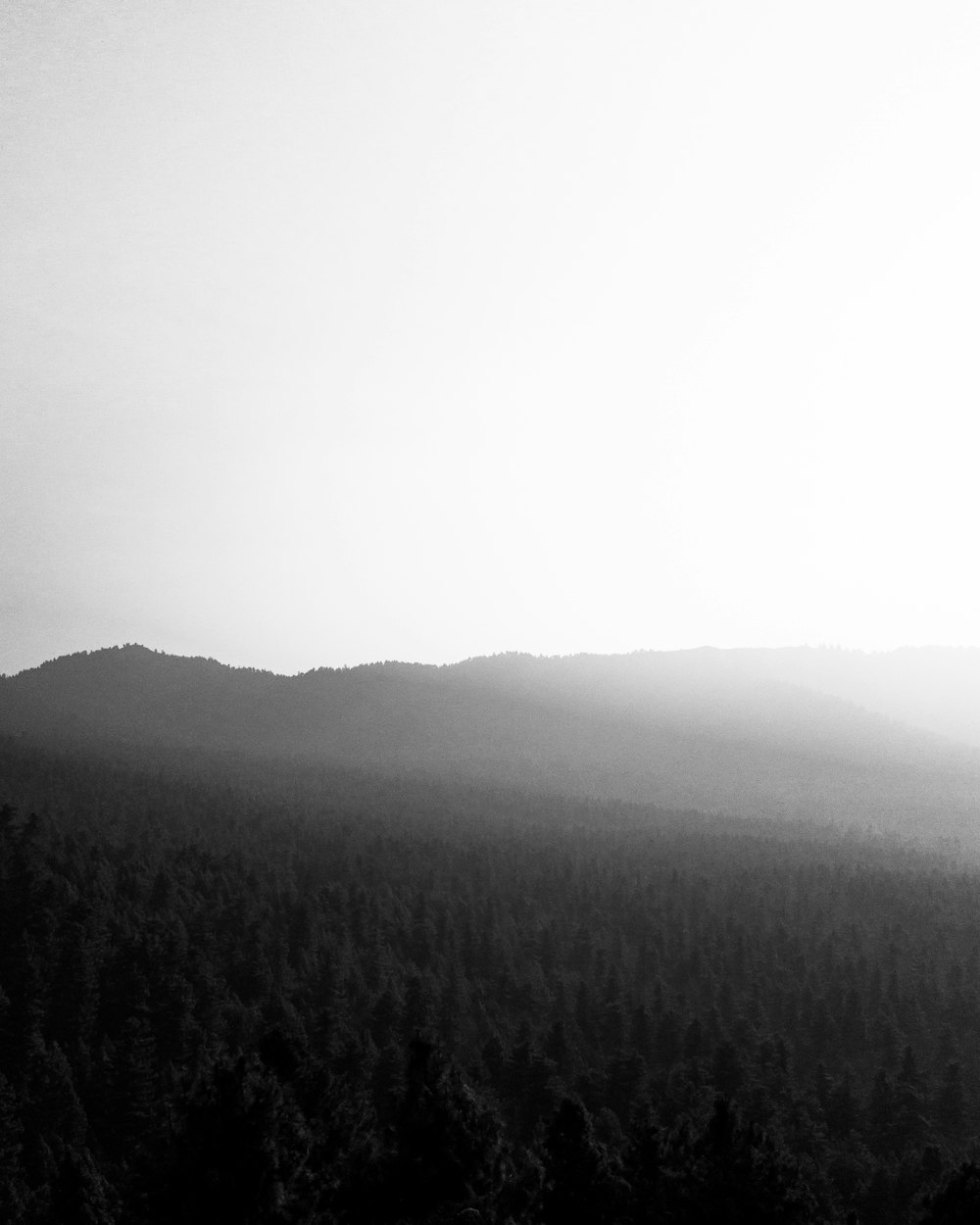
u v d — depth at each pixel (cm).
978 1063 10006
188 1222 4359
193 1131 4525
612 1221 4541
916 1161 7344
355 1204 4806
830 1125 8619
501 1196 4691
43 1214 5991
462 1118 4941
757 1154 4728
